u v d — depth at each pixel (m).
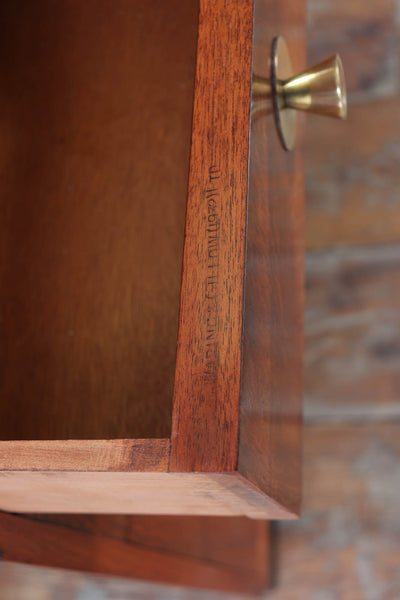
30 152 0.53
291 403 0.41
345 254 0.74
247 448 0.33
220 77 0.36
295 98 0.41
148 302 0.48
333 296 0.73
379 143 0.76
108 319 0.49
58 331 0.49
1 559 0.42
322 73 0.40
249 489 0.34
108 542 0.49
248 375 0.34
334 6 0.80
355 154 0.76
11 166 0.53
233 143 0.35
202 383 0.33
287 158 0.43
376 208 0.74
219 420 0.32
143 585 0.71
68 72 0.54
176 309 0.48
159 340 0.48
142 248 0.50
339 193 0.76
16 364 0.50
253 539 0.64
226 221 0.34
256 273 0.36
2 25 0.56
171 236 0.49
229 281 0.33
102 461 0.33
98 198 0.51
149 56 0.52
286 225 0.42
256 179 0.36
